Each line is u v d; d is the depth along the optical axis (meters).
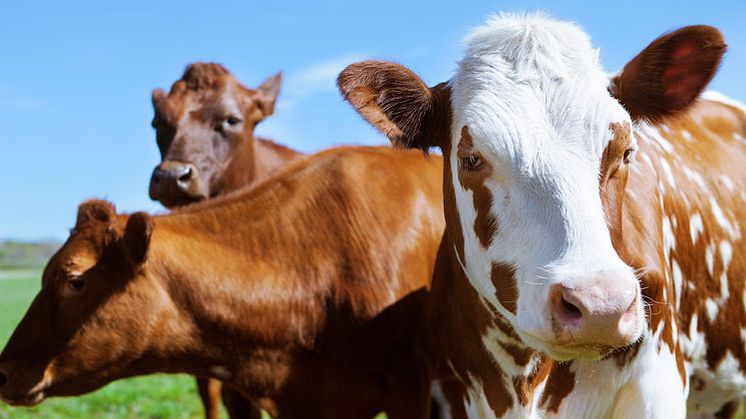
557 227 3.66
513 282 3.82
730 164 5.96
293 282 5.62
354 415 5.73
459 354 5.16
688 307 5.34
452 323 5.18
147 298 5.38
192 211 5.86
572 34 4.12
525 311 3.70
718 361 5.66
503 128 3.87
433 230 6.03
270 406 5.70
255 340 5.55
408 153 6.36
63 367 5.37
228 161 9.42
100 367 5.42
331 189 5.94
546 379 4.81
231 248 5.64
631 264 4.56
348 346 5.64
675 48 4.27
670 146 5.58
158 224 5.64
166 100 9.51
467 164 4.06
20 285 39.97
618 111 3.90
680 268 5.23
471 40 4.30
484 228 3.97
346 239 5.77
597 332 3.42
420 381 5.72
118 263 5.37
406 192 6.04
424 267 5.89
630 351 4.63
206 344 5.52
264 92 10.12
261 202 5.88
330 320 5.64
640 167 5.03
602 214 3.71
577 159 3.76
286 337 5.59
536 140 3.80
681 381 4.93
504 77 4.04
